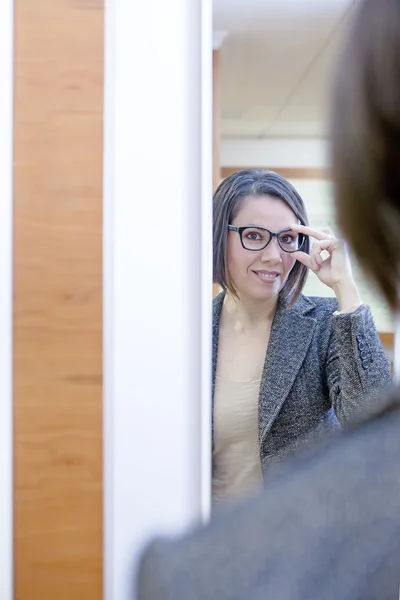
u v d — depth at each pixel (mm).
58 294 849
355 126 286
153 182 833
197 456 843
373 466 252
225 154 3938
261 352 1124
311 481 257
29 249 848
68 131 844
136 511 835
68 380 852
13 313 850
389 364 1026
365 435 266
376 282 298
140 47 827
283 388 1076
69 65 842
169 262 835
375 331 1034
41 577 855
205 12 827
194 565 249
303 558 239
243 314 1142
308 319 1121
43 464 854
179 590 245
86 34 842
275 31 2328
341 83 297
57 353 852
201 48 830
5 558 843
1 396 842
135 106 829
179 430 838
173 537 271
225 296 1197
